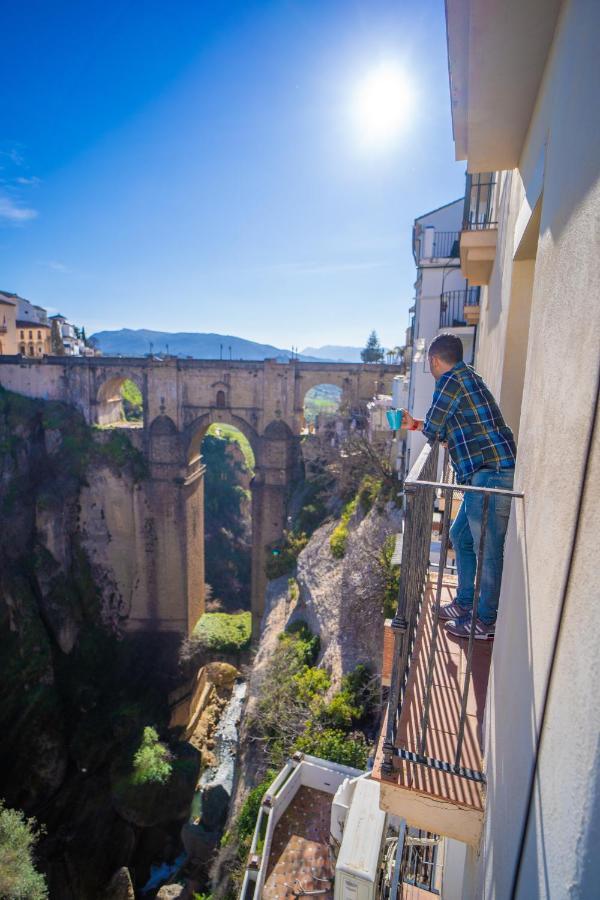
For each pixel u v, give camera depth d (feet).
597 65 6.27
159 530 160.35
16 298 259.39
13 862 78.13
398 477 83.92
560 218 8.23
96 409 164.45
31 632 142.92
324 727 61.67
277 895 42.32
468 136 15.30
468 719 13.42
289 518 140.46
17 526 150.41
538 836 6.07
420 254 75.31
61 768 127.54
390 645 19.34
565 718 5.54
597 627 4.86
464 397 14.96
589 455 5.62
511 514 11.82
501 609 12.22
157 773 113.60
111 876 104.06
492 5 10.19
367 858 24.56
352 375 143.23
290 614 105.40
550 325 8.61
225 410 153.17
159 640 161.79
